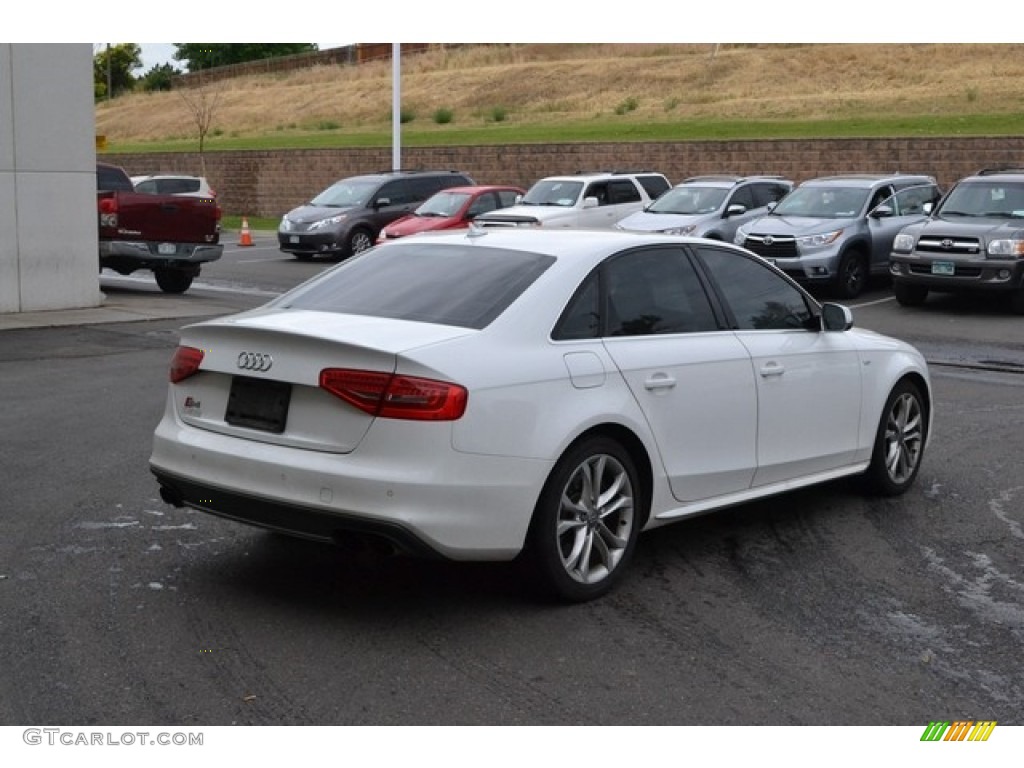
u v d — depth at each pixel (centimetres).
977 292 1786
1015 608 571
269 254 2845
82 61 1645
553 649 507
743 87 4966
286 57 7444
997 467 854
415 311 555
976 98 4000
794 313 691
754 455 643
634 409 570
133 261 1859
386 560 618
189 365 560
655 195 2508
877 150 3116
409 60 6850
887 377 741
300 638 513
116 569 598
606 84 5441
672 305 616
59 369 1187
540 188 2425
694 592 582
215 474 539
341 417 507
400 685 469
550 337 549
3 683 462
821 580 605
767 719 448
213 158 4388
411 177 2744
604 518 570
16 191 1603
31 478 774
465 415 502
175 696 455
